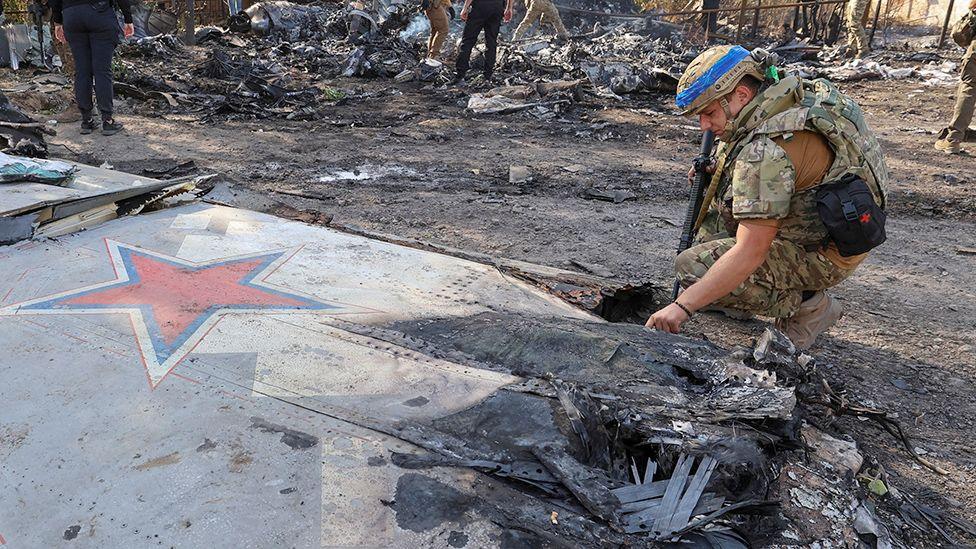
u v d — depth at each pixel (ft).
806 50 49.32
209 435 6.47
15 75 34.19
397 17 51.26
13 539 5.52
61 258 10.08
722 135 8.50
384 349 7.90
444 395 7.06
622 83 35.81
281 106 29.86
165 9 52.90
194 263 10.06
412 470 6.06
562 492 5.92
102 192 11.76
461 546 5.34
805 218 8.53
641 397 6.92
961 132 24.00
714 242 9.96
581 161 22.86
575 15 58.85
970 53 22.91
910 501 7.46
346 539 5.41
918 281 14.08
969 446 8.81
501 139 25.85
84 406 6.88
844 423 9.00
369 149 23.52
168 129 25.02
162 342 7.92
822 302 9.84
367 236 12.14
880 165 8.54
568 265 14.02
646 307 10.97
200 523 5.57
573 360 7.59
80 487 5.95
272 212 13.01
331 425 6.61
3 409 6.85
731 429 6.43
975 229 17.37
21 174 12.26
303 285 9.50
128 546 5.41
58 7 23.08
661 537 5.48
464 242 15.28
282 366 7.53
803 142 8.09
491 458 6.20
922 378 10.43
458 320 8.72
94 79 23.36
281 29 50.11
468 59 35.94
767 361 7.61
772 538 6.04
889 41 54.90
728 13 60.18
